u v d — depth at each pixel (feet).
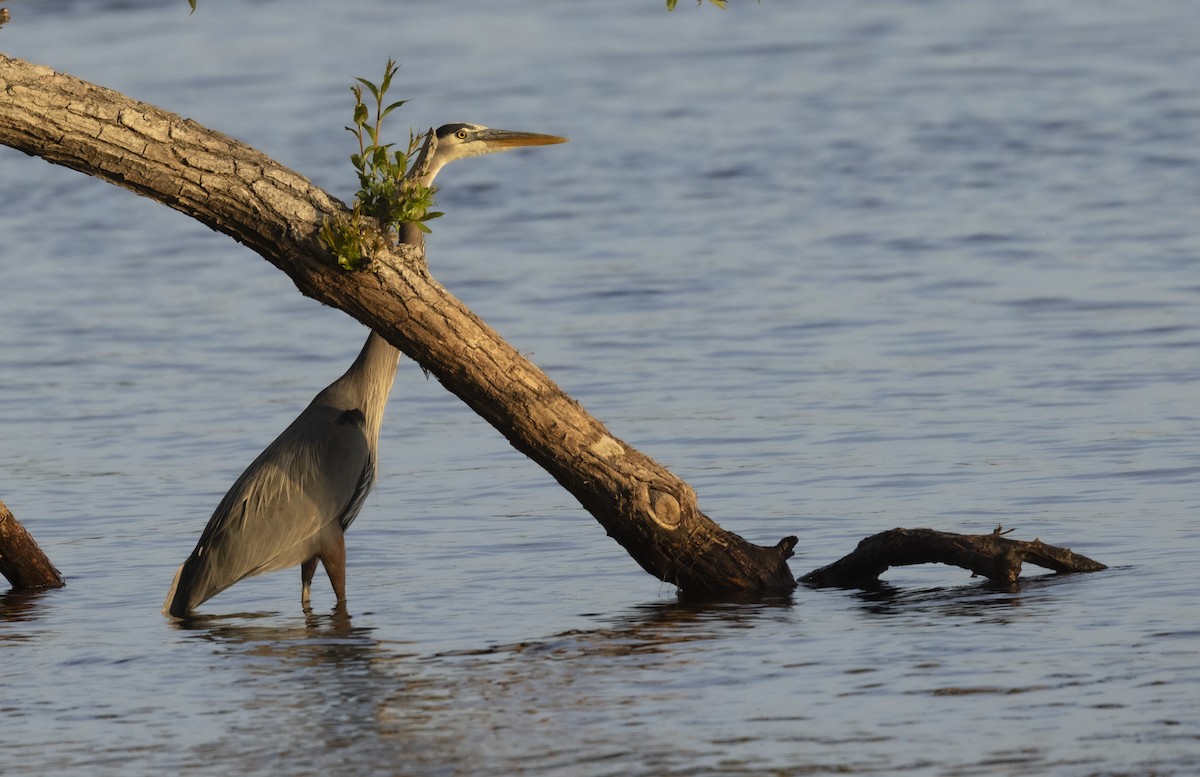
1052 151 107.86
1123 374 59.52
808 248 86.17
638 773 25.43
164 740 28.04
